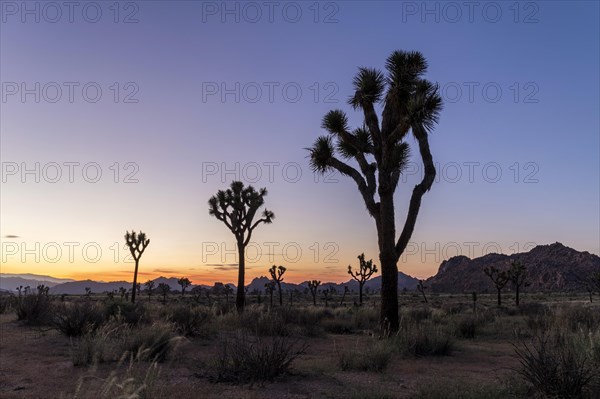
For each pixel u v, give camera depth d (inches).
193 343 482.9
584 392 263.3
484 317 863.7
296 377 334.0
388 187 616.7
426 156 608.4
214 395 272.4
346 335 639.8
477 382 308.8
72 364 352.5
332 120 658.8
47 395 261.0
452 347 494.3
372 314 860.0
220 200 1143.0
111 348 381.4
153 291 4564.5
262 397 273.1
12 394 263.1
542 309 1170.0
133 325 535.8
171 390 278.1
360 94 644.7
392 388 302.8
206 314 646.5
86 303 560.1
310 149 684.1
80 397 241.9
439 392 276.7
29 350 419.5
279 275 2113.7
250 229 1175.0
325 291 3410.4
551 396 263.6
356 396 271.6
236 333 557.6
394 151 630.5
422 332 482.9
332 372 352.8
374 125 639.8
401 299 3597.4
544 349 288.7
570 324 540.4
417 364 402.9
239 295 1139.9
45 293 703.7
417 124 586.2
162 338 388.8
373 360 374.3
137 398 230.4
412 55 612.7
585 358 290.7
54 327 528.1
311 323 689.6
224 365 331.0
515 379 308.5
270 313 631.8
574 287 7322.8
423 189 608.1
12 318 676.7
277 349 360.2
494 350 494.9
